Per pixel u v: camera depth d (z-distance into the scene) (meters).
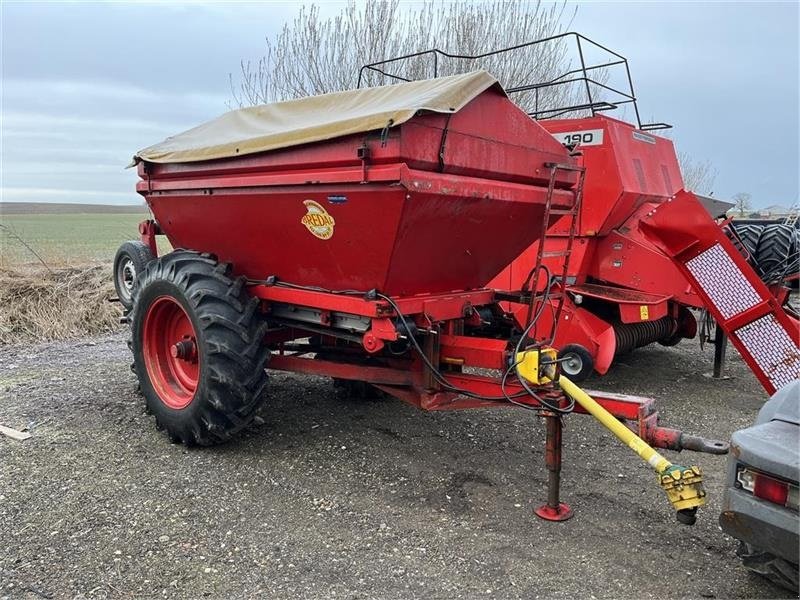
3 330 8.58
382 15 12.38
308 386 6.34
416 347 4.05
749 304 4.88
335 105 4.51
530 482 4.29
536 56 12.89
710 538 3.56
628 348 7.11
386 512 3.85
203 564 3.28
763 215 10.07
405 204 3.52
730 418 5.90
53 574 3.18
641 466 4.58
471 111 3.87
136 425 5.25
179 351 4.71
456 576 3.19
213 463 4.53
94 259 12.13
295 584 3.12
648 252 6.56
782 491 2.52
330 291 4.34
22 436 4.93
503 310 5.07
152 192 5.15
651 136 7.35
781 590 3.05
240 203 4.37
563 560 3.33
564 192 4.61
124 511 3.81
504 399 3.93
